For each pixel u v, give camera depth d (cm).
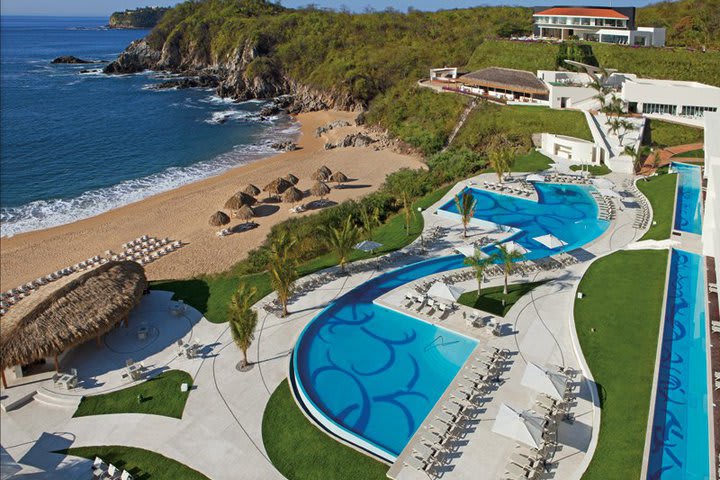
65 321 2856
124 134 8862
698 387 2358
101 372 2822
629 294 3117
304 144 8219
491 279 3453
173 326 3228
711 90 6303
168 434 2375
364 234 4272
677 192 4522
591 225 4178
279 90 12050
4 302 3828
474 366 2606
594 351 2656
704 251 3450
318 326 3098
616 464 1997
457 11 13412
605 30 8675
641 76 7625
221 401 2556
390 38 12281
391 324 3081
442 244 3984
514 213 4475
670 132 6175
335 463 2169
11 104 11144
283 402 2533
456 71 9006
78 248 4747
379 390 2581
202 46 14800
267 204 5550
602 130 6147
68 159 7494
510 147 6369
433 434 2209
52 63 18438
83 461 2261
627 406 2283
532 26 10781
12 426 2489
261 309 3297
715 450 1953
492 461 2095
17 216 5547
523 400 2395
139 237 4906
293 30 13038
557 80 7450
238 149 7994
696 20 9075
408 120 8106
